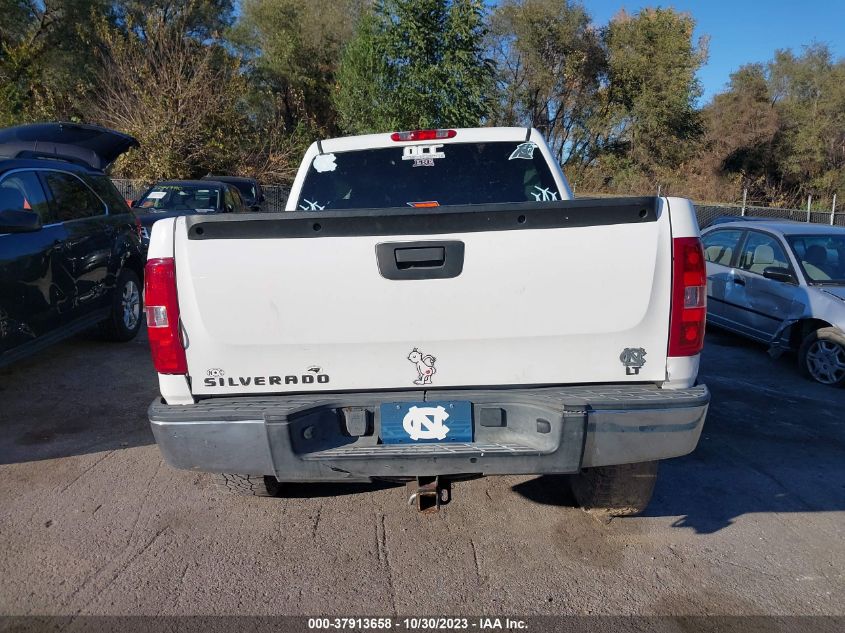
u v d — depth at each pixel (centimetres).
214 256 281
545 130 3581
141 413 537
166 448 282
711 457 476
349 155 441
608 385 296
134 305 769
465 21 1523
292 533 361
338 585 314
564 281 283
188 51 2291
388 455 279
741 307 796
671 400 278
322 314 285
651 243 282
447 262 282
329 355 291
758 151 3697
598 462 281
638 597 307
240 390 293
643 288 284
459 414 288
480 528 368
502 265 282
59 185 638
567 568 330
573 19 3459
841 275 721
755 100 3747
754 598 308
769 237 788
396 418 289
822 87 3684
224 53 2473
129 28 2303
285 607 297
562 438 275
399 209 278
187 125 2186
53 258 580
